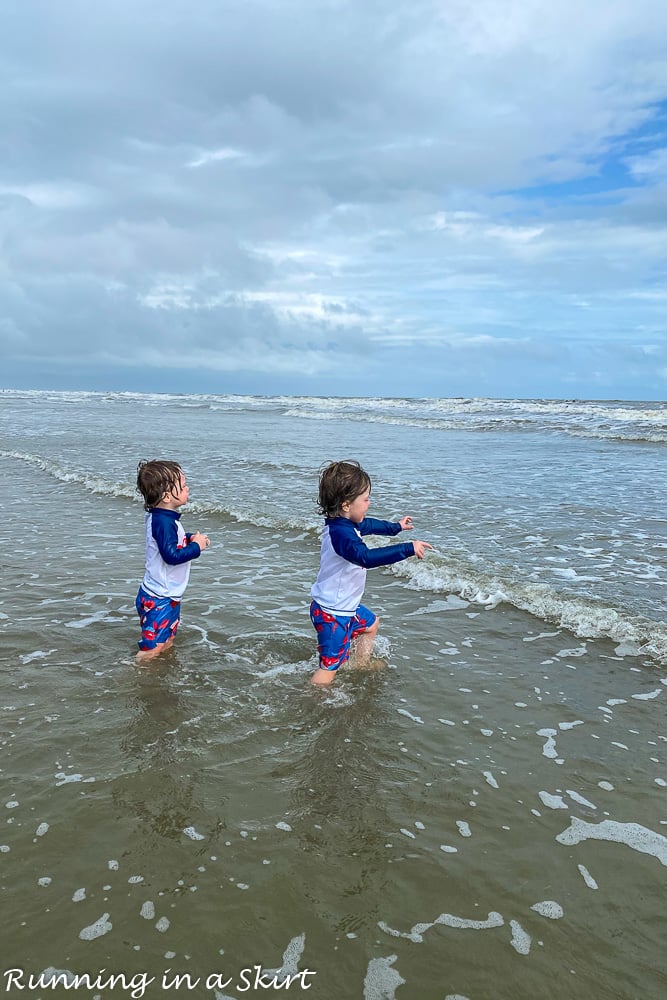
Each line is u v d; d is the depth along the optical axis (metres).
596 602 5.59
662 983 2.14
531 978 2.16
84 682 4.32
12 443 18.83
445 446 18.20
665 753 3.53
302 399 54.62
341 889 2.54
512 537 7.91
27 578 6.46
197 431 23.34
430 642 5.00
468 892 2.53
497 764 3.42
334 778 3.27
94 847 2.74
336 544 4.32
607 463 14.53
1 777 3.25
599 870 2.66
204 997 2.08
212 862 2.66
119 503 10.30
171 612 4.74
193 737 3.64
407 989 2.12
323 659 4.34
